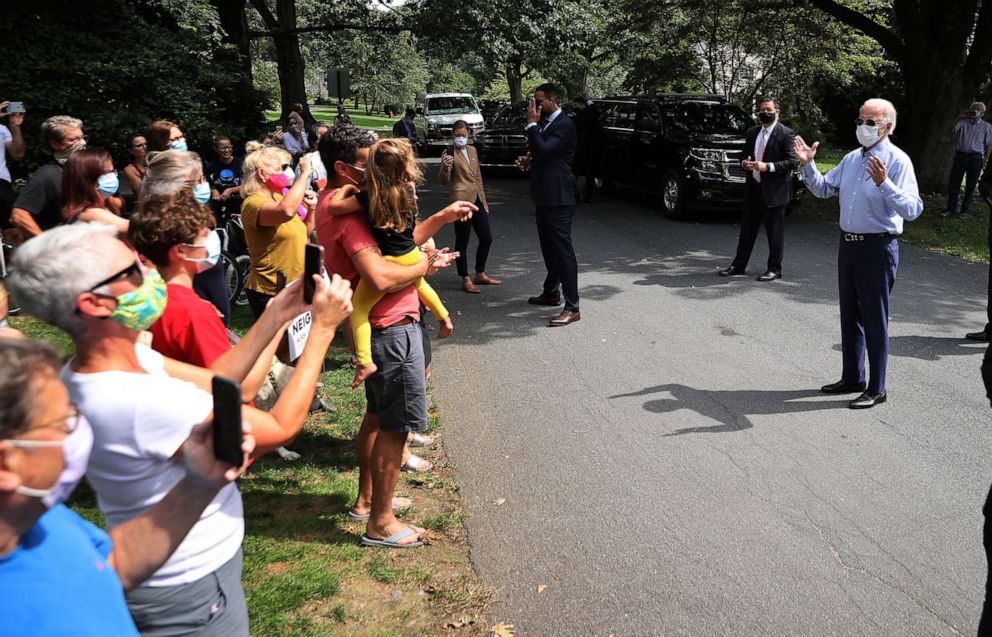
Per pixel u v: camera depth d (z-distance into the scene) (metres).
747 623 3.39
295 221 5.07
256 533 3.99
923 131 15.54
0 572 1.40
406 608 3.45
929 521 4.18
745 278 9.49
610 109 16.47
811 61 21.59
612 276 9.66
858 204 5.39
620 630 3.35
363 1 23.62
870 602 3.52
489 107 29.67
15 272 1.78
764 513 4.26
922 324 7.59
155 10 13.85
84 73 10.45
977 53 14.93
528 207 15.47
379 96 59.50
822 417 5.48
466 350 7.02
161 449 1.86
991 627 2.71
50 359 1.46
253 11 39.69
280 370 3.76
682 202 13.37
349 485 4.54
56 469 1.43
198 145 11.59
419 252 3.73
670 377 6.27
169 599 2.01
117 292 1.80
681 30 21.44
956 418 5.44
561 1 19.16
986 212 13.68
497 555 3.89
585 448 5.05
